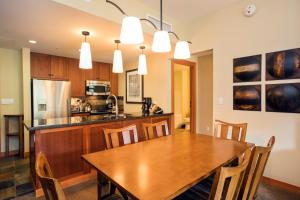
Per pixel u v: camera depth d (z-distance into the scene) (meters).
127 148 1.82
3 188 2.45
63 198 0.87
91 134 2.68
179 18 3.34
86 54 2.35
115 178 1.17
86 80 4.84
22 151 3.73
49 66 4.25
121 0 2.48
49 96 4.04
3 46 3.64
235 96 2.91
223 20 3.05
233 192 1.02
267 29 2.55
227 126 2.39
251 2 2.71
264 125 2.60
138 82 4.71
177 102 6.82
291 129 2.36
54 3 1.93
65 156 2.45
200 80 4.68
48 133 2.30
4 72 3.89
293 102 2.32
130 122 3.11
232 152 1.68
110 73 5.36
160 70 4.09
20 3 1.91
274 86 2.49
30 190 2.39
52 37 3.04
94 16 2.23
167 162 1.45
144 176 1.20
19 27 2.59
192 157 1.56
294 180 2.34
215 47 3.17
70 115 4.38
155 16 2.98
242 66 2.81
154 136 2.51
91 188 2.44
